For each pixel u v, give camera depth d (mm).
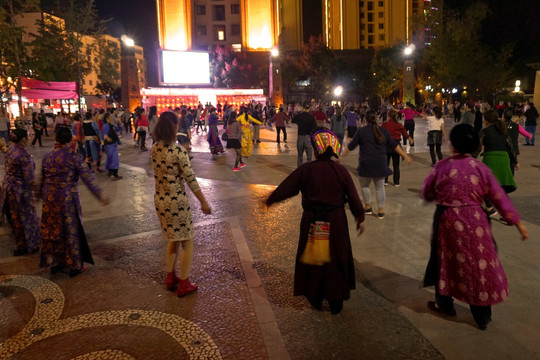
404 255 5129
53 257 4789
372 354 3230
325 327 3621
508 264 4707
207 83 51031
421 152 14531
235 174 11172
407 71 51000
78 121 12344
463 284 3344
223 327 3666
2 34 20109
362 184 6758
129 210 7785
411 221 6445
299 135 10883
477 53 51750
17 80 24234
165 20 72312
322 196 3611
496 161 5992
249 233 6141
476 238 3303
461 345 3312
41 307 4121
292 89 70125
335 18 123938
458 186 3354
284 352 3264
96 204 8289
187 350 3340
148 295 4316
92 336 3584
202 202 4219
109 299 4254
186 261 4246
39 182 4781
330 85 70312
